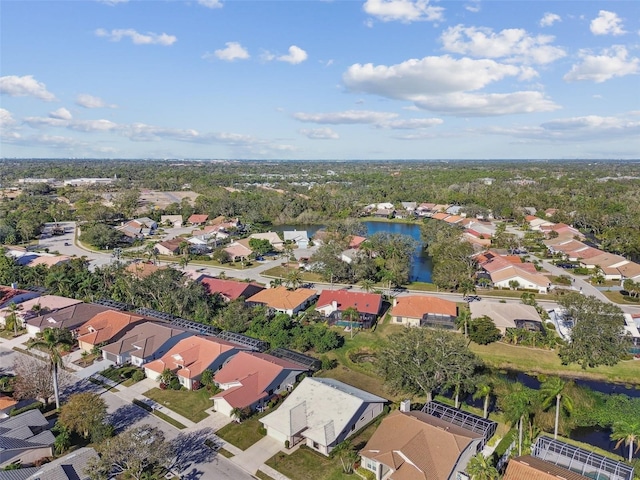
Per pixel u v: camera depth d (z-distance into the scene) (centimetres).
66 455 4950
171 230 19638
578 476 4212
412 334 6431
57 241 17112
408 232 19312
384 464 4469
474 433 4878
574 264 13188
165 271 10038
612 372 7062
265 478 4619
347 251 13538
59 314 8694
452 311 8900
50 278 10931
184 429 5462
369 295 9438
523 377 7050
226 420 5662
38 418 5406
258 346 7675
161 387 6475
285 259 14225
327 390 5706
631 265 11750
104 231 16138
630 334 7725
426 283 11581
